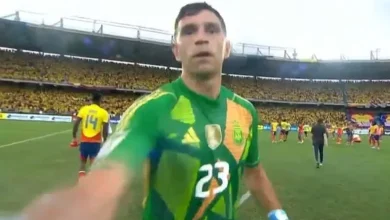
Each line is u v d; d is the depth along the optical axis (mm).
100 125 9172
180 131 1558
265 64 61375
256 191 2289
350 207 7516
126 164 1257
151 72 60875
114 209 1121
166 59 58656
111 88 55750
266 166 14062
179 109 1607
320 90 66562
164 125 1534
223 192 1635
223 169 1641
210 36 1675
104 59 57938
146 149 1405
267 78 68125
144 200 1688
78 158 13328
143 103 1550
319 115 64188
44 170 10492
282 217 2217
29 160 12617
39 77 51250
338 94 65625
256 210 6648
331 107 65125
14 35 47500
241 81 66562
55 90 52625
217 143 1642
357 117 63188
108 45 52375
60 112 49312
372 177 11805
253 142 2062
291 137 38688
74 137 9438
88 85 54031
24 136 21875
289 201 7938
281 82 67750
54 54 54500
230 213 1692
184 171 1538
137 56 57094
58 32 47781
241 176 1826
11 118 42688
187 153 1544
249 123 1937
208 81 1691
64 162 12258
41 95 50906
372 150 24344
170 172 1541
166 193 1562
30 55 52812
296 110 65312
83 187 1074
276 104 65812
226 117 1753
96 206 1039
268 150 21469
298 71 63969
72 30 47969
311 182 10516
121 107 55938
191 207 1562
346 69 62062
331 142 34062
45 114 45344
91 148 9133
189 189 1548
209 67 1651
